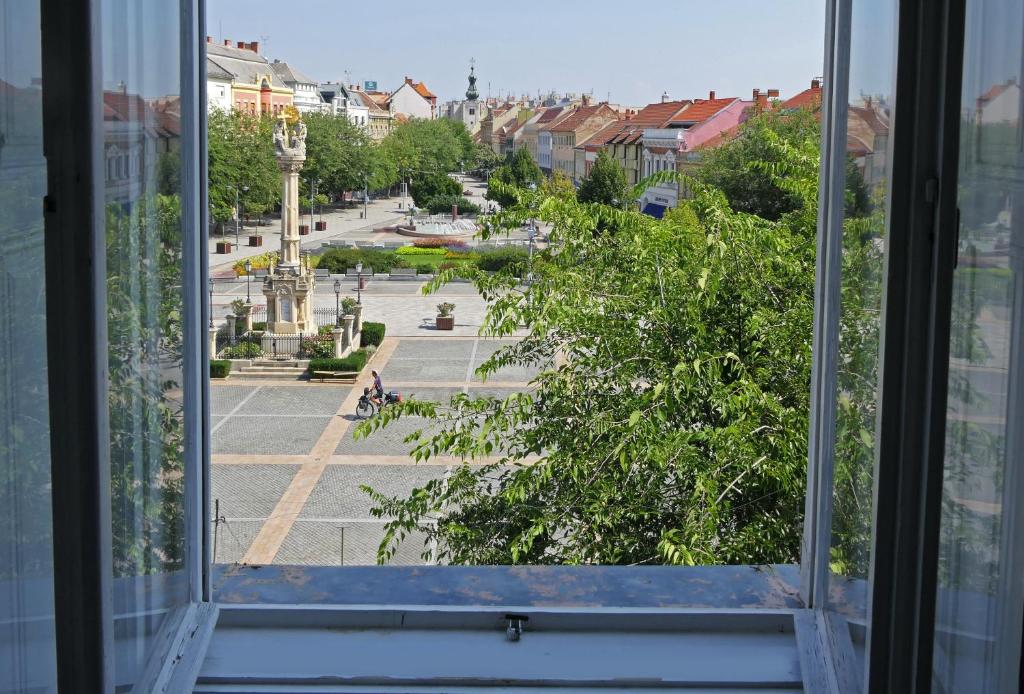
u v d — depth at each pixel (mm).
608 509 5059
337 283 34125
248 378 28906
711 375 5043
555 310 5754
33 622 1443
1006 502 1342
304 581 2199
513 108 128375
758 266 5734
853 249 1763
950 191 1317
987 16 1328
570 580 2219
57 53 1284
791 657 2010
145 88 1710
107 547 1403
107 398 1405
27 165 1392
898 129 1355
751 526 4664
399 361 31000
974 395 1397
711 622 2082
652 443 4938
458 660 1968
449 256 53250
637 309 5805
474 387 27344
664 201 26500
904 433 1395
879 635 1468
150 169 1743
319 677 1909
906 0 1335
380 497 5648
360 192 83688
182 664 1887
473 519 5465
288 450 21922
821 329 2043
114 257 1565
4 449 1375
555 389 5664
